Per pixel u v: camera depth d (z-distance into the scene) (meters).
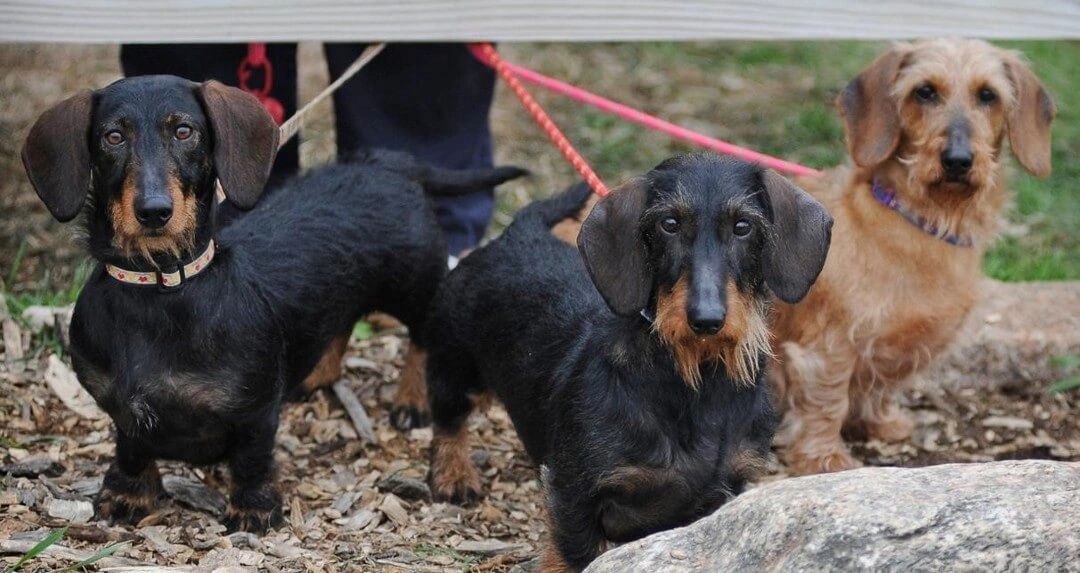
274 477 2.15
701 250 1.89
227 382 2.06
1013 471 1.74
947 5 2.53
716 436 1.96
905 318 2.39
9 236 2.90
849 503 1.72
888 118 2.39
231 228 2.24
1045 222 3.37
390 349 2.68
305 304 2.21
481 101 2.81
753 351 1.94
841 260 2.39
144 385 2.04
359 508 2.24
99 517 2.13
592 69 4.34
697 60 4.51
